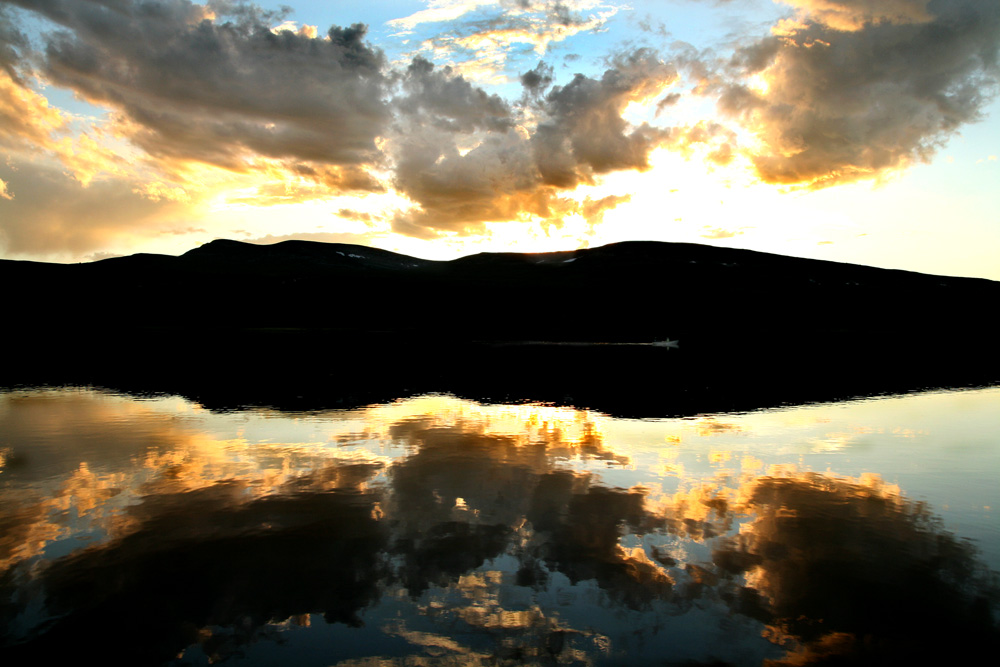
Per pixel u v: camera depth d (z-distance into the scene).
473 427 17.44
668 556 8.31
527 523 9.59
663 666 5.78
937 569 7.90
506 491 11.26
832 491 11.37
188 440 15.44
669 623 6.55
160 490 11.18
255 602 6.98
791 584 7.45
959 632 6.36
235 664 5.80
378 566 7.95
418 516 9.87
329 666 5.77
